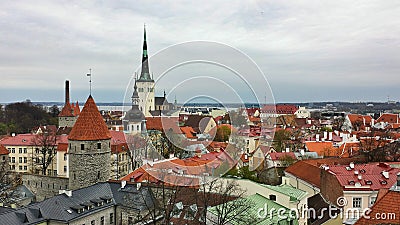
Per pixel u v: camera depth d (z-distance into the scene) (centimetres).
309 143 9375
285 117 17075
